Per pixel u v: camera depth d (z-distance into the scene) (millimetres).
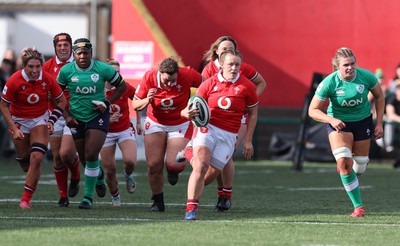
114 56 72375
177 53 77938
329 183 53438
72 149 36594
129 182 39375
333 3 79688
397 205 39625
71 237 26609
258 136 77000
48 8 99188
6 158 70625
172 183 35406
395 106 71250
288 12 79688
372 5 79562
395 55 79500
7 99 34969
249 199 42125
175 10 77812
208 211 35594
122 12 72312
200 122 30578
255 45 79750
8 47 98688
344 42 79812
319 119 33438
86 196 35969
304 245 25672
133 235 27156
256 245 25547
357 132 34031
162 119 34656
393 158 72250
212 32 78750
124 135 38438
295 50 79812
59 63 37844
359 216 33969
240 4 79312
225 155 32031
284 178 57469
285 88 79875
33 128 35656
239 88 31906
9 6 99312
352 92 33375
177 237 26844
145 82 34281
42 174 57250
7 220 30781
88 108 35562
